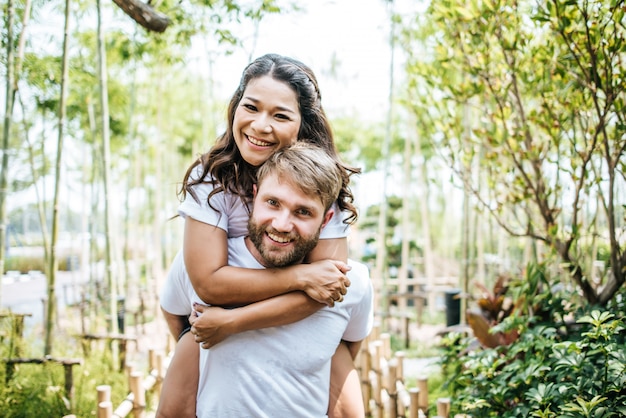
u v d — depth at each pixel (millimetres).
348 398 1501
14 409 2852
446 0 2580
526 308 2498
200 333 1306
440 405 2037
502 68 2641
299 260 1317
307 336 1352
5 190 3521
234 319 1282
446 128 2893
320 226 1300
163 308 1584
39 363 3070
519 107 2611
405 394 2529
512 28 2459
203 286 1313
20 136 5641
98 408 2096
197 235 1337
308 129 1494
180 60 4258
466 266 5125
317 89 1480
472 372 2449
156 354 2928
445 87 2906
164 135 8742
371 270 8062
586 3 2059
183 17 3496
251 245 1387
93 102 5395
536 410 1864
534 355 2209
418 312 6184
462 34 2680
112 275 4051
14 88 3432
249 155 1371
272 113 1356
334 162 1345
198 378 1457
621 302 2252
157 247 7270
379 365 2816
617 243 2369
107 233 4039
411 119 6988
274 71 1383
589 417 1537
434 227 12805
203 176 1405
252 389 1308
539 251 4766
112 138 7031
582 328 2217
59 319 5402
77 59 4531
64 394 3008
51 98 4543
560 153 2750
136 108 7066
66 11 3359
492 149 2881
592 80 2238
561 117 2482
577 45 2277
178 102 8039
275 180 1261
